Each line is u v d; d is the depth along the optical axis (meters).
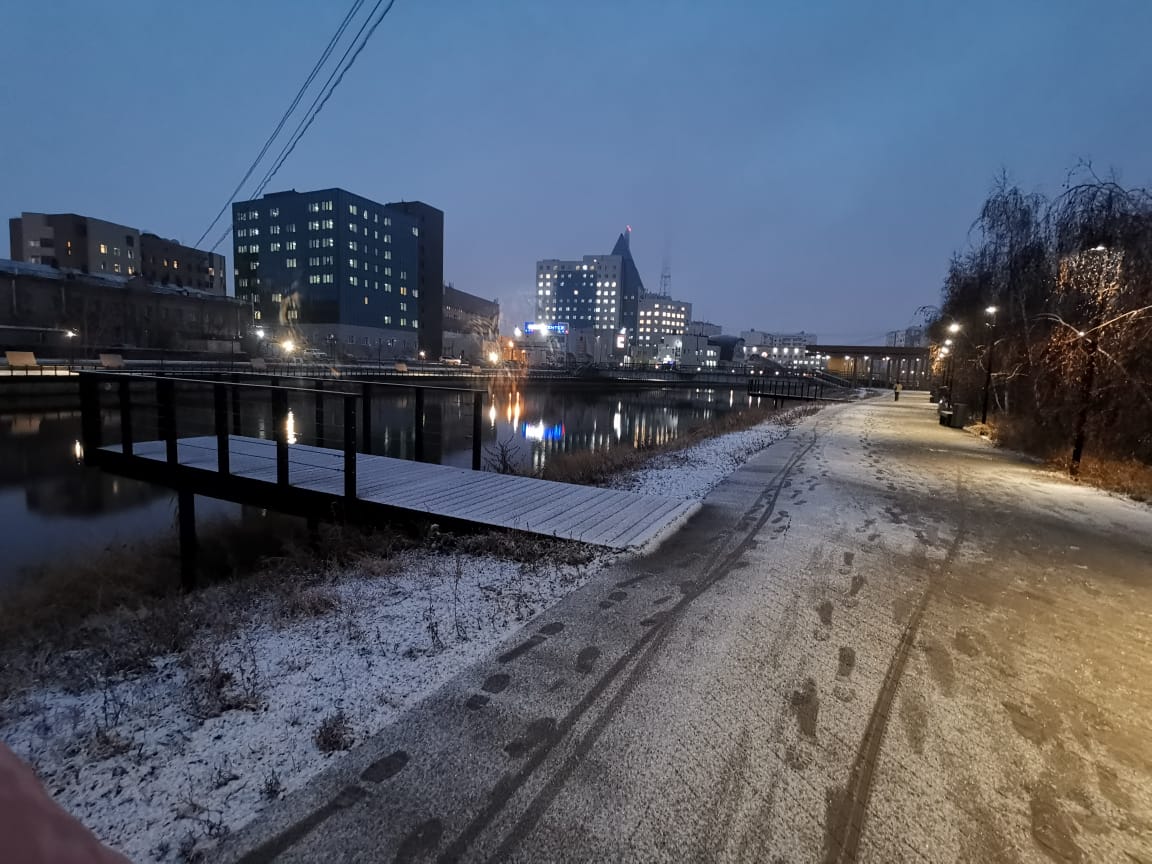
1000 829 2.60
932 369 54.69
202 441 13.19
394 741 3.01
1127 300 14.65
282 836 2.38
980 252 28.14
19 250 84.44
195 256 98.50
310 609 4.65
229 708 3.27
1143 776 3.01
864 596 5.36
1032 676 4.02
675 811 2.61
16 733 3.01
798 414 29.39
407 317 102.81
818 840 2.49
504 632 4.35
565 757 2.93
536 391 68.81
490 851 2.36
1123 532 8.18
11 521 14.52
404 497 8.37
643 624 4.55
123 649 4.09
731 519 7.95
